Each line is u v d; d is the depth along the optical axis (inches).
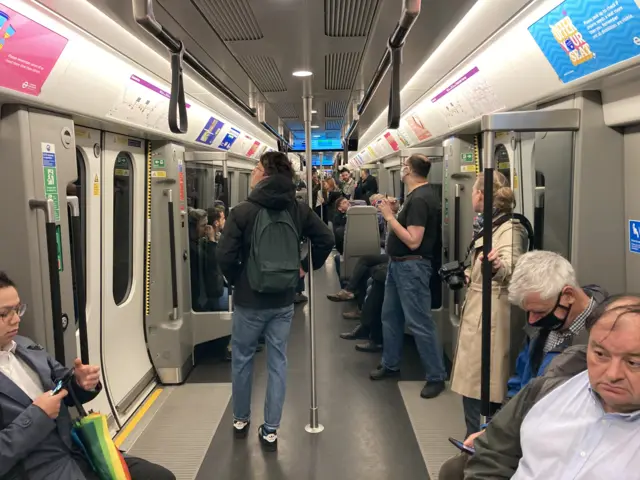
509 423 62.5
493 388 104.7
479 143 171.8
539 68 93.8
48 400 73.2
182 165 178.2
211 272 193.5
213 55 134.4
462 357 111.3
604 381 47.2
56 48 89.7
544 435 53.9
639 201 83.0
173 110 98.0
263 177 125.8
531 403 61.3
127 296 162.1
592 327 49.8
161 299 172.2
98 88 110.0
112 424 139.6
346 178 414.6
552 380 60.3
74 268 126.3
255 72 156.5
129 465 91.5
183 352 178.4
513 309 103.0
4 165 88.1
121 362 153.5
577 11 76.6
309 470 121.6
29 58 83.3
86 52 99.7
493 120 82.4
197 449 131.9
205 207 211.9
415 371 183.6
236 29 110.8
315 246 135.8
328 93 198.7
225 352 206.7
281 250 122.6
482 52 115.3
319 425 143.8
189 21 104.5
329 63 144.9
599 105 85.6
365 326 206.8
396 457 126.6
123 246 159.3
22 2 78.5
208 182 213.8
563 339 74.5
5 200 88.5
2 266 89.5
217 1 92.7
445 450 128.9
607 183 86.6
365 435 137.7
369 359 197.0
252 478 118.6
